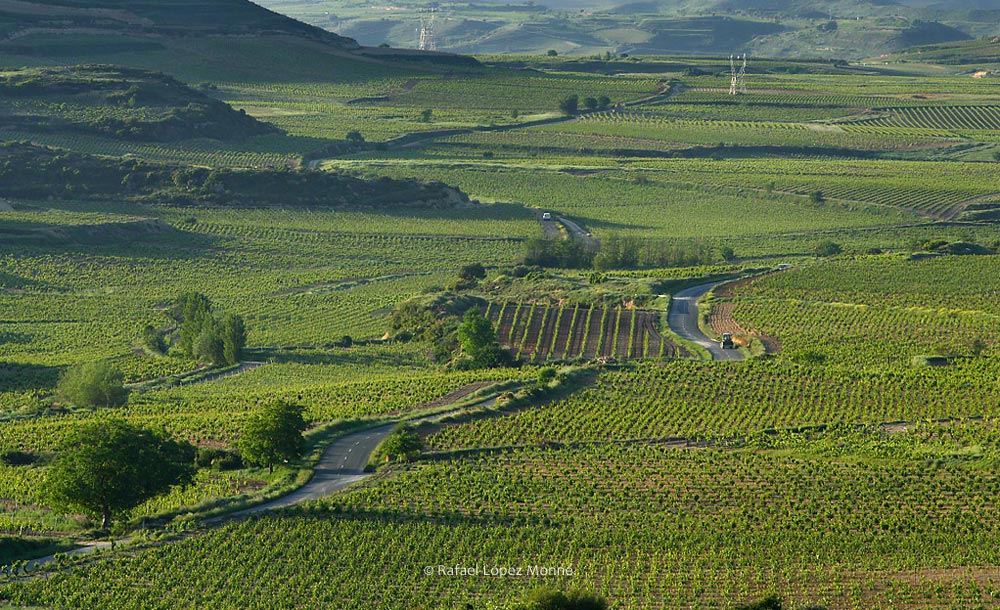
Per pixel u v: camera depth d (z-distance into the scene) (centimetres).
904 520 18962
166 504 19762
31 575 16725
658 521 19075
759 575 16675
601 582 16650
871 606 15600
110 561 17112
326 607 15962
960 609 15400
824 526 18825
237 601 16038
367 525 18612
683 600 15912
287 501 19838
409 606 15925
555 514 19388
